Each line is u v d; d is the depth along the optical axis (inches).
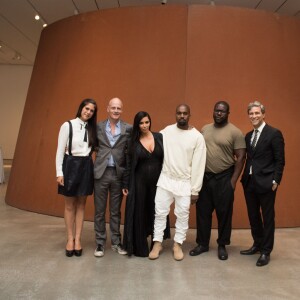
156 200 126.7
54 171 194.2
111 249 135.9
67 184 121.5
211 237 157.9
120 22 192.2
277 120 180.4
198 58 182.5
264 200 123.3
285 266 120.6
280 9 292.7
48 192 194.1
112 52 191.0
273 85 183.3
